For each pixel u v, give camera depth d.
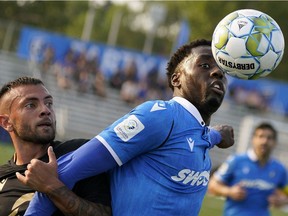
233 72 9.71
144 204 9.06
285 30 92.81
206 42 10.02
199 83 9.53
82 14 107.19
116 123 9.15
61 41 57.72
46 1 88.50
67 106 56.81
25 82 10.23
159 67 57.31
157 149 9.12
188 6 101.56
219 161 55.72
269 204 21.23
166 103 9.32
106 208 9.25
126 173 9.27
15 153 10.45
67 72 57.25
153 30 72.25
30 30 58.12
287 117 57.28
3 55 58.00
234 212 21.12
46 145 10.25
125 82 57.81
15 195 9.77
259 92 58.12
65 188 8.95
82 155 9.03
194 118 9.41
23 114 9.98
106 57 57.88
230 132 11.88
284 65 91.75
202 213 28.45
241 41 9.48
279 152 54.62
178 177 9.09
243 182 21.23
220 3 95.19
